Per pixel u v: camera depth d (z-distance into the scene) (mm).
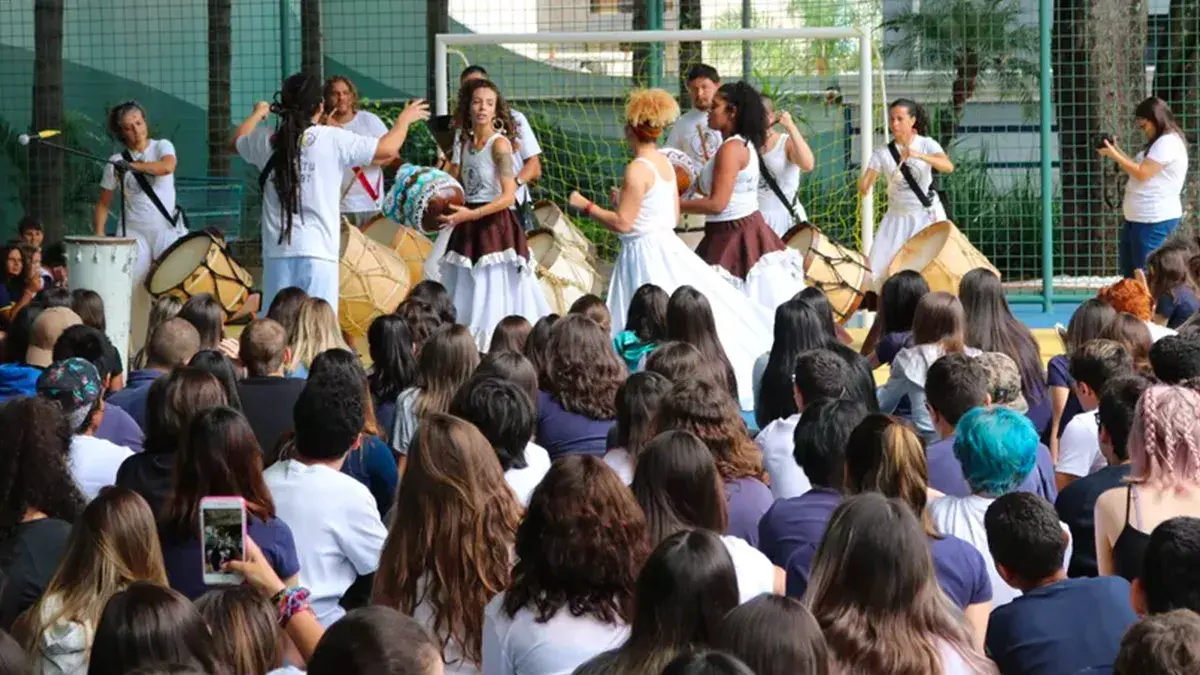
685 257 10797
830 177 16438
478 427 5934
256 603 4387
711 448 5816
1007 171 16656
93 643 3938
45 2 16609
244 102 18094
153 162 12523
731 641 3551
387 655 3357
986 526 4934
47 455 5453
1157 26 16719
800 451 5691
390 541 5133
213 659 3910
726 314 10789
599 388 7027
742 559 5000
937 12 18406
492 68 18422
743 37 13766
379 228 13336
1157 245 13242
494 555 5039
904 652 4117
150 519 4754
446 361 7035
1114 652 4590
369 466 6695
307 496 5793
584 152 16766
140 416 7645
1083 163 16047
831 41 18562
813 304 8352
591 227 16359
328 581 5809
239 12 18000
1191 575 4359
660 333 8789
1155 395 5703
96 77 18281
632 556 4426
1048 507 4855
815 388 6691
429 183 10992
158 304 9391
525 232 11789
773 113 12781
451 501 5051
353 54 18328
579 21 18297
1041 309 14688
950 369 6539
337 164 10781
